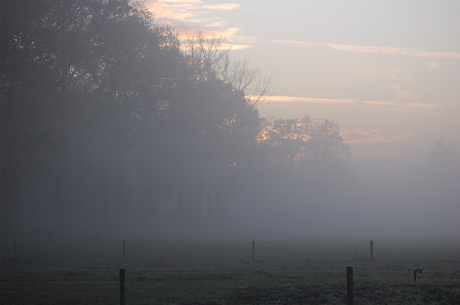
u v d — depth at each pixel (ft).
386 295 44.21
